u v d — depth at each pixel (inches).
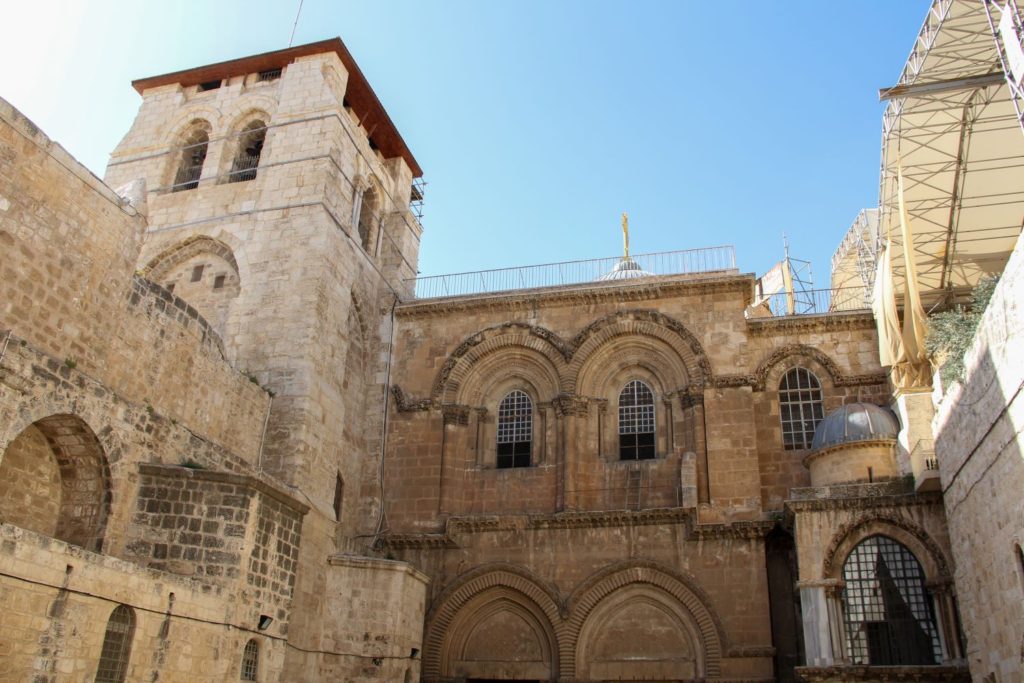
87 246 892.0
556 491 1354.6
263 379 1264.8
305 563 1145.4
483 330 1491.1
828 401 1371.8
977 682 960.9
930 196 1461.6
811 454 1248.8
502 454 1439.5
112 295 922.1
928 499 1087.0
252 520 918.4
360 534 1385.3
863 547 1104.8
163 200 1505.9
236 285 1385.3
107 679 711.1
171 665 779.4
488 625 1290.6
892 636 1059.3
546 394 1438.2
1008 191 1435.8
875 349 1389.0
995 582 881.5
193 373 1059.9
